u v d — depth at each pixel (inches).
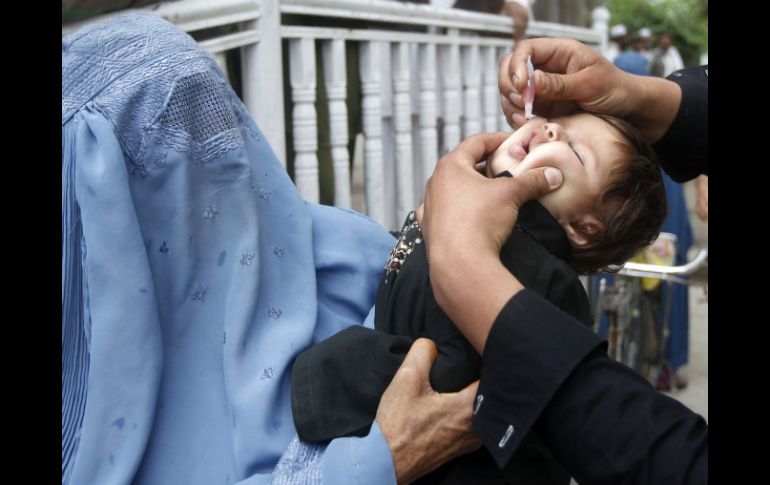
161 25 53.8
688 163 67.1
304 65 100.1
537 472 50.8
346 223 63.2
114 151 48.4
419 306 51.8
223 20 85.0
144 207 50.1
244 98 94.9
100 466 46.9
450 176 47.1
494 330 41.1
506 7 154.4
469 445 47.4
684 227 172.7
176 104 50.3
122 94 49.6
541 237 52.6
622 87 58.9
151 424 48.4
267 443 48.6
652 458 38.6
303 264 56.6
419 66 128.0
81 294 48.6
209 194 51.6
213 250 51.9
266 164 57.1
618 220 54.2
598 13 203.3
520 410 40.7
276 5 93.8
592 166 53.9
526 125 55.2
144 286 48.2
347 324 58.2
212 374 51.3
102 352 46.8
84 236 47.8
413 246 54.7
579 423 39.8
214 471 49.8
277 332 52.6
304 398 48.3
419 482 50.3
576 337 40.4
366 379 48.7
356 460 44.9
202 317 51.5
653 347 173.9
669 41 370.0
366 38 111.1
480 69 146.1
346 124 109.5
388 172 131.2
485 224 43.9
